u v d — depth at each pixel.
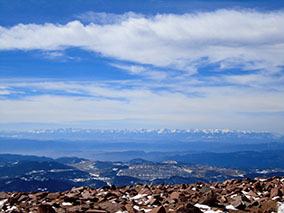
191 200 26.41
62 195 31.08
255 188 30.73
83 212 22.98
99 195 29.72
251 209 24.19
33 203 28.12
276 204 24.88
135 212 22.95
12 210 24.80
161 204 26.06
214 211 23.45
